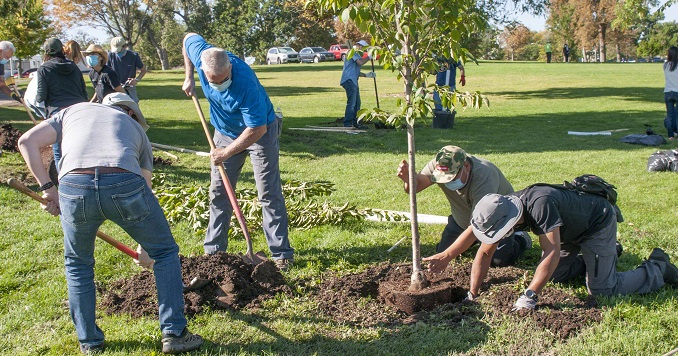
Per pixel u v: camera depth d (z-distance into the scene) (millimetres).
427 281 4703
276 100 21156
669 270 4691
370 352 3861
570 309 4328
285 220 5488
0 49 8602
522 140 12422
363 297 4766
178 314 3850
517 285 4770
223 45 61594
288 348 3928
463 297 4770
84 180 3549
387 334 4109
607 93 23359
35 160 3721
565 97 22062
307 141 12008
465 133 13391
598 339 3883
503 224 4059
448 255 4492
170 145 11242
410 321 4297
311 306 4543
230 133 5262
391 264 5418
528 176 8852
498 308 4363
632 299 4484
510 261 5398
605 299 4461
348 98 13789
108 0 58156
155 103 19453
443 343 3932
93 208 3568
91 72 9375
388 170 9406
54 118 3857
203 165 9562
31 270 5289
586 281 4605
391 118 4527
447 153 4773
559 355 3717
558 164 9695
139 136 3896
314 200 7211
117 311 4500
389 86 25344
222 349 3910
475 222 4133
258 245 6016
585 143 12008
